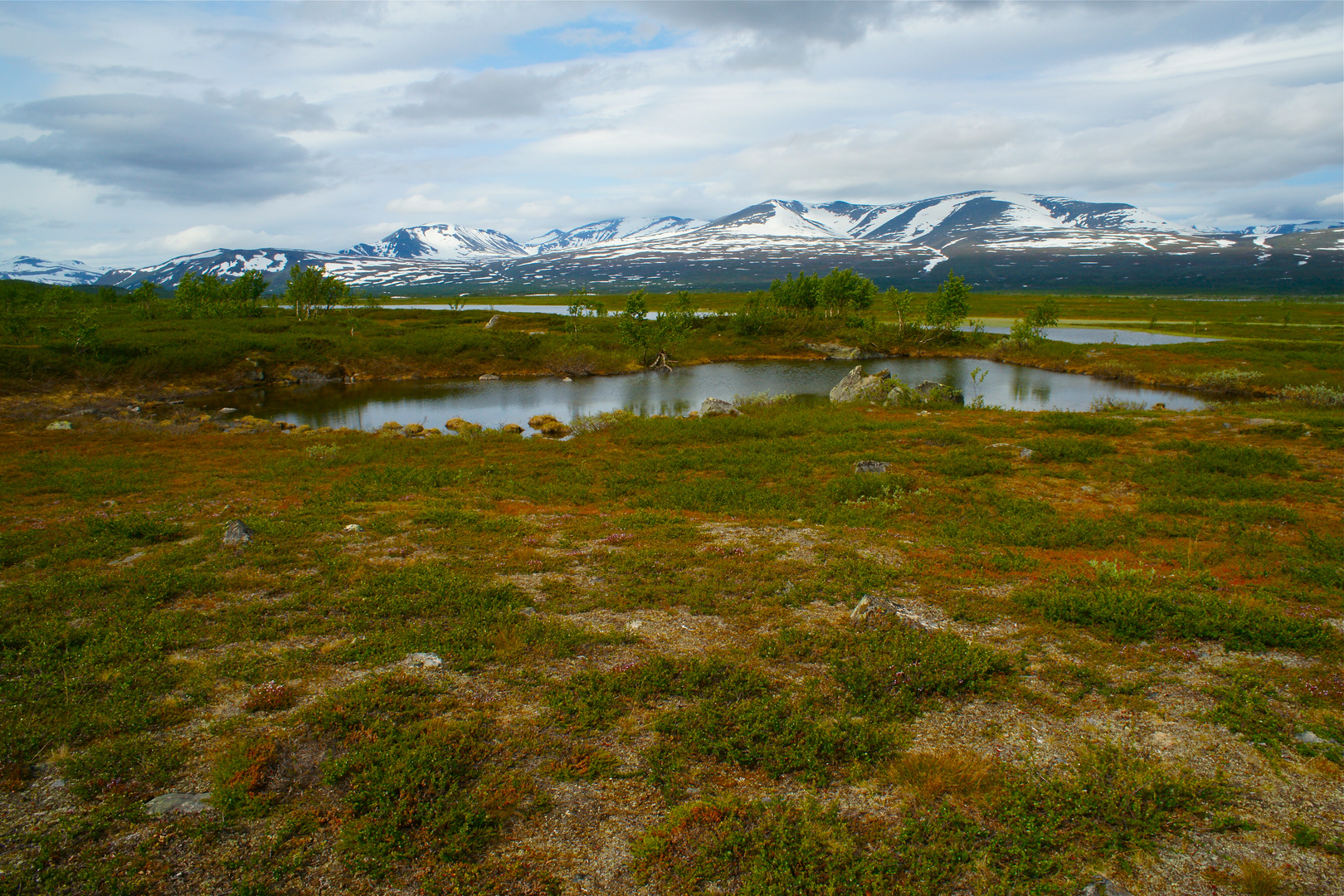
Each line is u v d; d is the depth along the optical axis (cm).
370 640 1091
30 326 7812
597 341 9138
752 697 938
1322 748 816
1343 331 10444
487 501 2109
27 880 616
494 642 1086
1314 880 632
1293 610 1240
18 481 2381
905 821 706
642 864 651
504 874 639
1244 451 2666
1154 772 775
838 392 5416
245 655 1043
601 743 840
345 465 2808
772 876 629
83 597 1256
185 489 2305
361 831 673
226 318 10744
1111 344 8219
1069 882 632
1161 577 1429
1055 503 2114
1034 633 1141
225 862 643
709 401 4481
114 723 848
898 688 956
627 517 1889
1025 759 812
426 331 9438
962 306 9525
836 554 1548
